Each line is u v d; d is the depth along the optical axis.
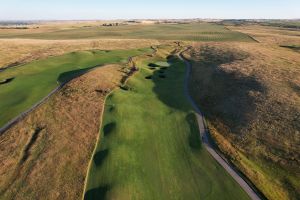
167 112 43.19
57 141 34.38
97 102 44.38
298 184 27.64
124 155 32.12
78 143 34.22
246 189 27.31
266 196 26.42
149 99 47.84
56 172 29.52
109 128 37.50
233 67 59.06
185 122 39.97
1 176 28.89
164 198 26.44
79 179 28.62
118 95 47.72
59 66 63.31
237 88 48.28
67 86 49.16
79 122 38.56
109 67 60.94
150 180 28.62
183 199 26.34
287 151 31.78
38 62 65.69
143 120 40.22
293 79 48.78
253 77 51.06
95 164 30.83
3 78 55.19
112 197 26.25
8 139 34.84
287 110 38.34
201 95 49.56
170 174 29.48
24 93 47.59
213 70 60.34
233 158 31.66
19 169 29.86
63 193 26.97
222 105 44.03
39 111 41.00
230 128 37.75
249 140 34.53
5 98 45.91
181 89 53.25
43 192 27.05
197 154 32.69
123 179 28.55
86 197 26.61
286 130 34.81
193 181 28.53
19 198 26.39
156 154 32.69
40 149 32.97
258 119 37.84
